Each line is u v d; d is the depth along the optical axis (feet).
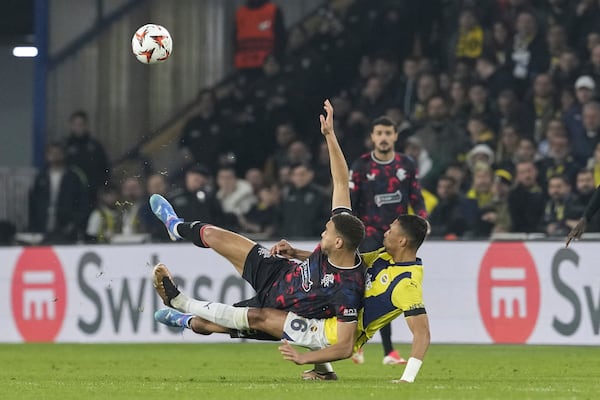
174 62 257.96
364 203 139.95
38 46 256.11
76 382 113.70
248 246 108.06
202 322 108.37
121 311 191.01
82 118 238.68
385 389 98.32
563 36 225.97
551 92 217.97
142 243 190.29
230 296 185.26
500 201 199.93
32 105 274.57
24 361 153.79
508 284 175.32
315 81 252.83
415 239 103.81
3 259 197.88
